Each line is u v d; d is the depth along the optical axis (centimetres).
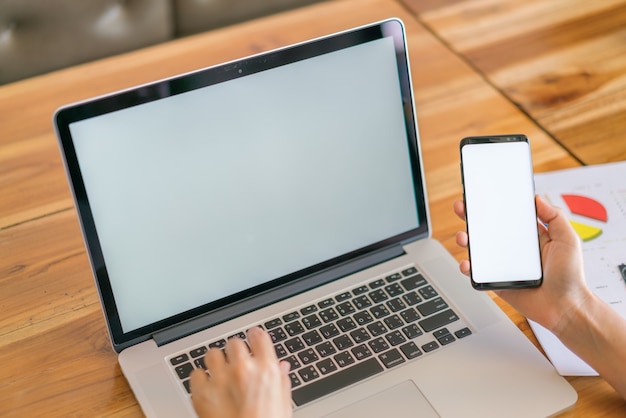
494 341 83
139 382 80
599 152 107
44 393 81
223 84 82
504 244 83
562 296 80
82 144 77
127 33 169
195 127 82
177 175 82
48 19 159
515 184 84
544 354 83
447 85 117
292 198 88
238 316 86
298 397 78
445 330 85
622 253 92
